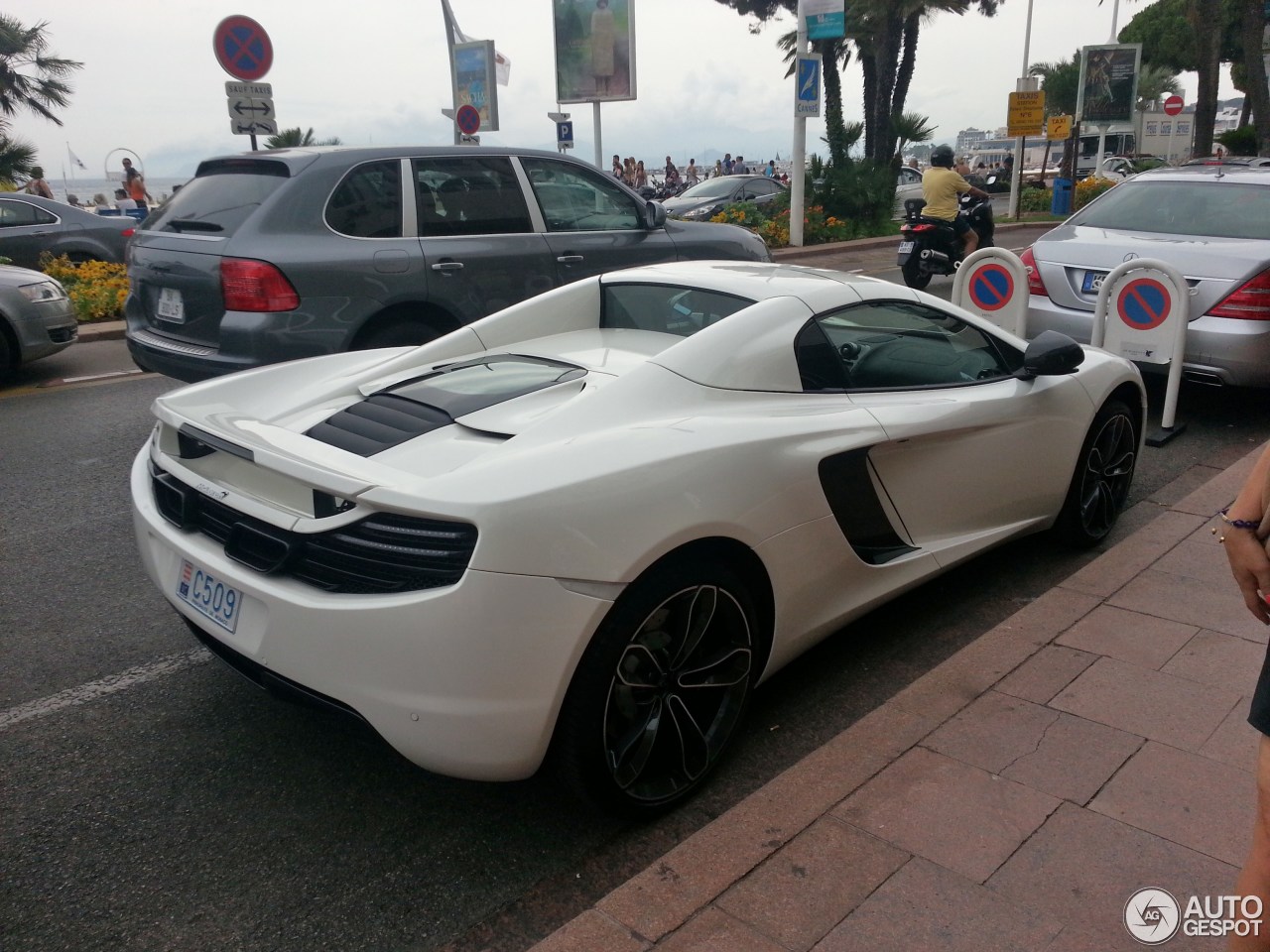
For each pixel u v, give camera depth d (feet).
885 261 57.21
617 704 8.48
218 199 19.58
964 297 22.61
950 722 10.00
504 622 7.61
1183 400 23.99
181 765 10.21
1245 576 6.28
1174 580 13.12
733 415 9.99
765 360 10.48
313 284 18.29
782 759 10.21
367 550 7.96
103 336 34.76
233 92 32.65
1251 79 68.03
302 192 18.65
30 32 110.63
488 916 8.16
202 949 7.82
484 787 9.81
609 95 80.53
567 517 7.88
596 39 79.41
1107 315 20.81
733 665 9.51
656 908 7.70
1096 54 103.96
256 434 9.28
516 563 7.62
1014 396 12.82
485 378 10.91
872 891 7.79
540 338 12.77
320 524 8.18
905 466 11.32
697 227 24.71
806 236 67.36
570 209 22.34
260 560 8.66
